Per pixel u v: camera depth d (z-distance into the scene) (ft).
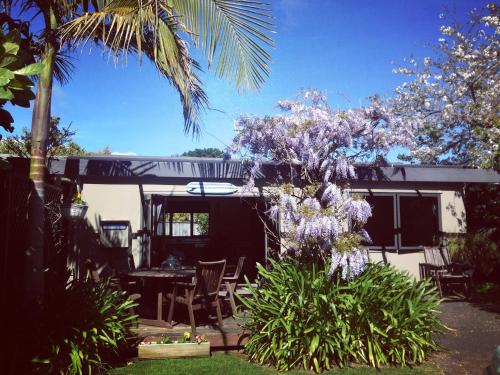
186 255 37.63
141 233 24.52
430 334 16.02
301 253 18.75
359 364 14.78
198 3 15.14
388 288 16.06
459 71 43.88
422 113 45.83
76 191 24.09
